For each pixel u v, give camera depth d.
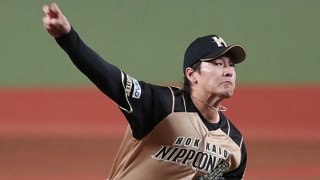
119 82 17.02
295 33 117.62
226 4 127.06
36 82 94.81
